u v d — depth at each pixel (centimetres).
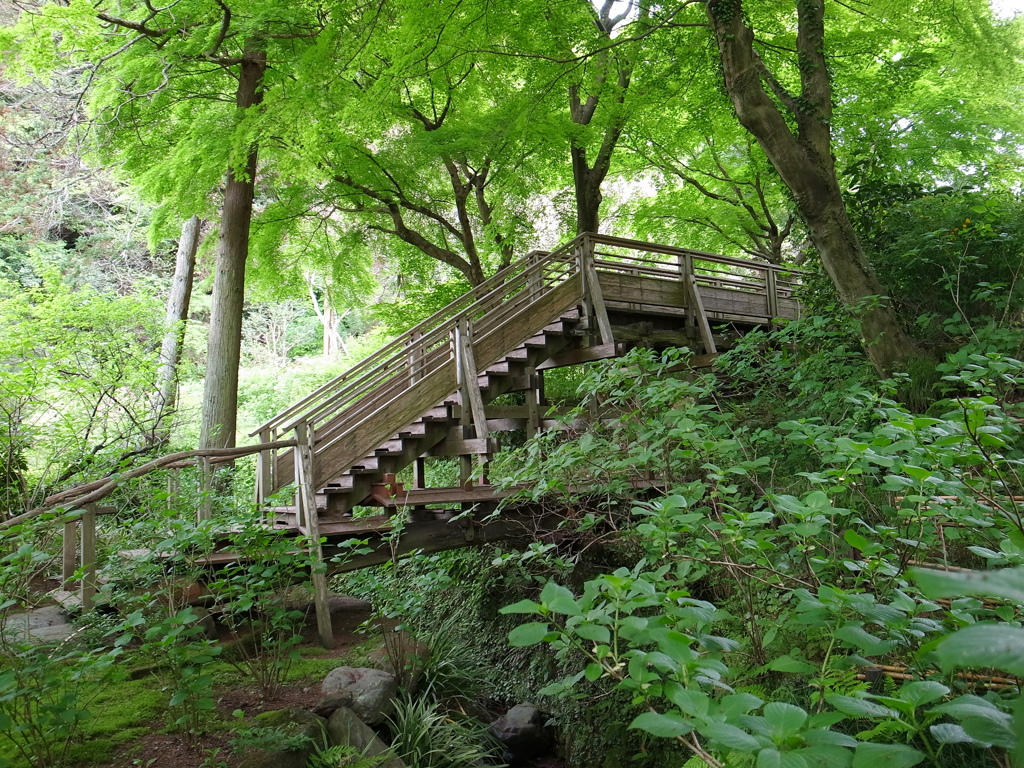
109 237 1812
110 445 772
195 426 1418
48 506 449
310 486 587
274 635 532
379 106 827
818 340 693
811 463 548
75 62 911
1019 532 215
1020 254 594
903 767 120
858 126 1033
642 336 935
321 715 413
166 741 358
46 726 338
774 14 922
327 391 741
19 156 1583
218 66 986
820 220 641
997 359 326
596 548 641
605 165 1095
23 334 788
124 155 1040
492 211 1180
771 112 628
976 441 226
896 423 229
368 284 1255
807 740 132
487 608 700
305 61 765
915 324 664
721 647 181
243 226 974
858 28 941
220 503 604
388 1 711
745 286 1055
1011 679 248
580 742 558
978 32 866
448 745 453
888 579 272
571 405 894
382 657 514
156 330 931
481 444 676
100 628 391
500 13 791
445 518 663
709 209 1356
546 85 912
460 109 1134
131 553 524
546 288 855
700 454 371
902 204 725
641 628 167
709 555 324
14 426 679
